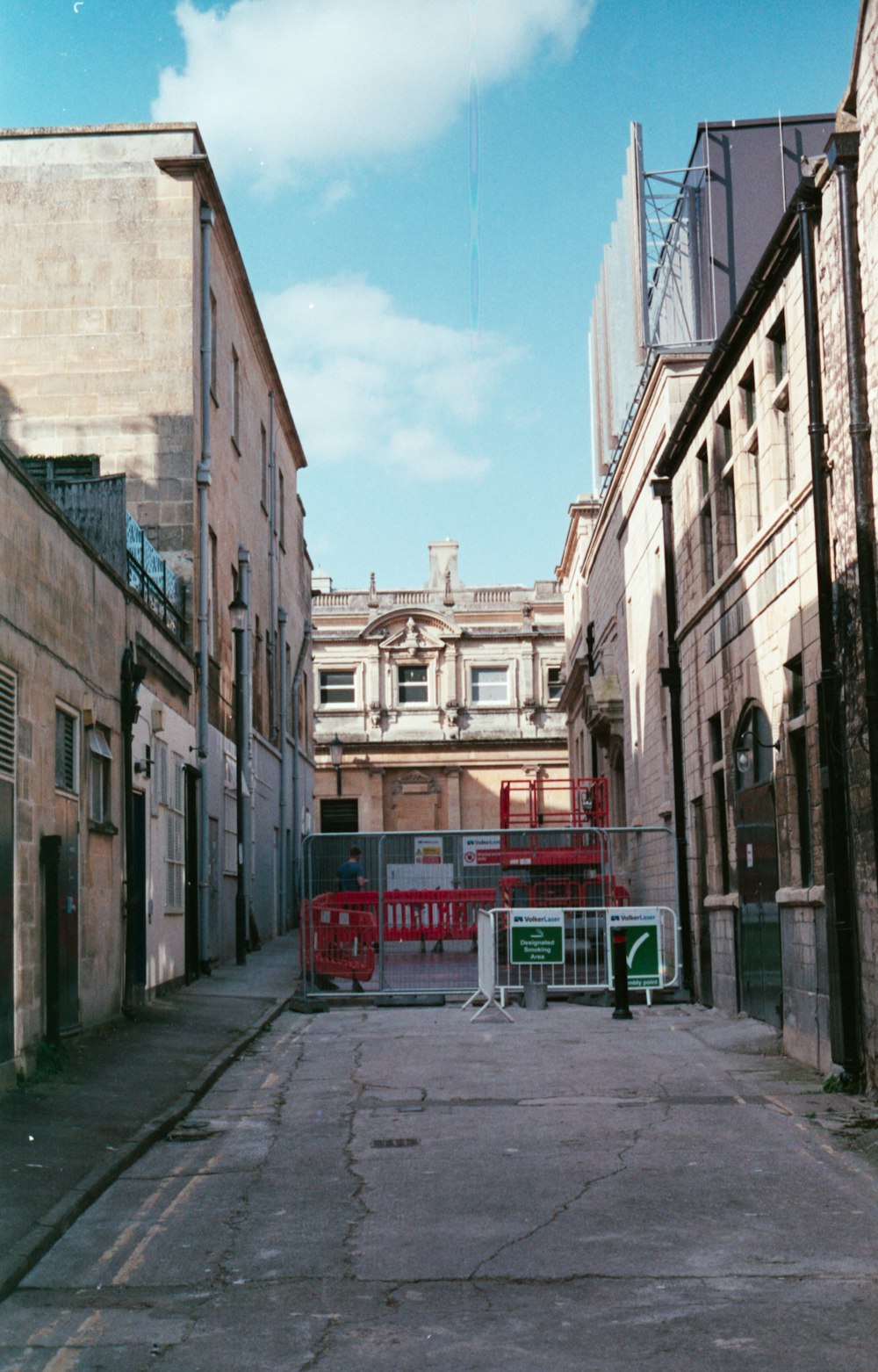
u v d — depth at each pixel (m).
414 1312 5.68
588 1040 14.54
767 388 13.70
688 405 16.80
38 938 11.38
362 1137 9.48
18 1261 6.28
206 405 22.70
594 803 32.75
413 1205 7.49
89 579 13.68
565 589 43.69
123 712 15.42
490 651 56.22
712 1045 13.83
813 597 11.93
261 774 30.58
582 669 34.66
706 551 17.36
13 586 10.75
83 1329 5.57
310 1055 13.90
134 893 15.88
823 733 11.43
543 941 18.25
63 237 22.16
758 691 14.14
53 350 21.92
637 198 22.38
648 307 22.30
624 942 16.81
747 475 14.89
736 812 15.45
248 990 19.86
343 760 55.50
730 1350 5.12
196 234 22.48
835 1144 8.89
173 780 19.34
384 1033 15.62
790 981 12.89
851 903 10.99
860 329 10.76
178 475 21.69
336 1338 5.38
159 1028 14.84
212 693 23.55
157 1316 5.72
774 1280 6.01
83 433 21.73
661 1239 6.69
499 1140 9.23
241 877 24.50
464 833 20.61
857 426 10.62
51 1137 8.95
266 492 31.69
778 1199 7.47
